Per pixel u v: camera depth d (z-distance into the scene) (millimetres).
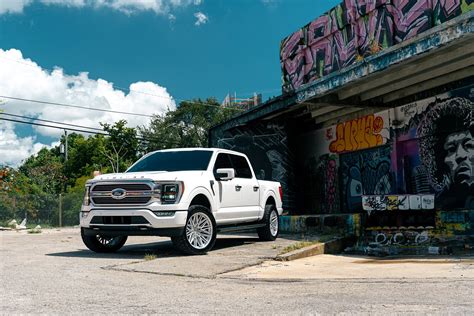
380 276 6691
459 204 14383
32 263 7828
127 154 46000
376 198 11320
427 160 15570
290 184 19750
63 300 5035
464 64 12578
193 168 9711
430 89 15352
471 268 7207
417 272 7000
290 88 19422
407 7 13750
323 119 19328
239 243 11195
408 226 11164
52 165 47625
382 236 10750
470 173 14008
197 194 8961
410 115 16141
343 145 19188
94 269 7195
